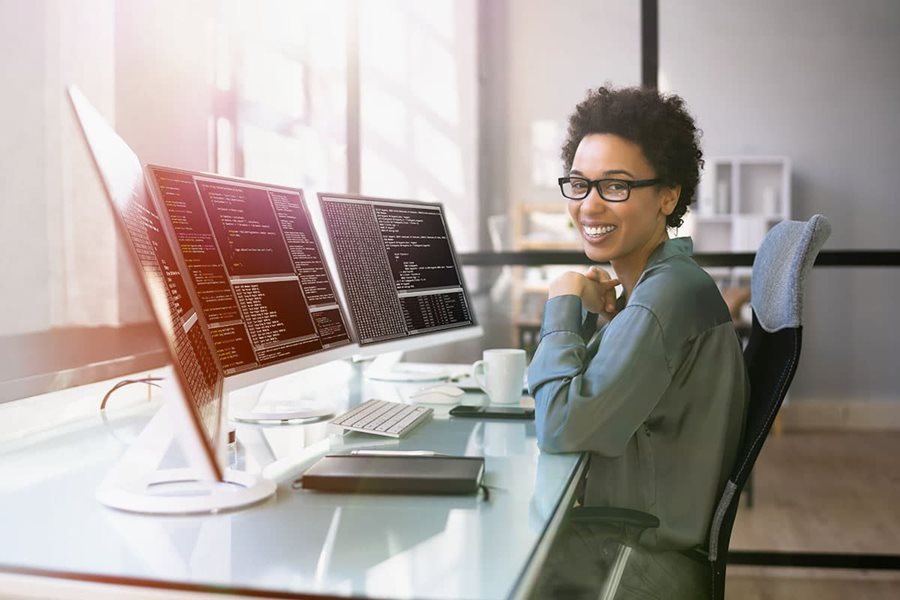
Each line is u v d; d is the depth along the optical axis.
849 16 3.37
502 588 0.73
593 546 1.23
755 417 1.37
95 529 0.88
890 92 3.38
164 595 0.74
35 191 2.18
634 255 1.52
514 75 3.69
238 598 0.73
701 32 3.32
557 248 3.64
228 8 3.08
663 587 1.28
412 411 1.59
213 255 1.21
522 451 1.31
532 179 3.71
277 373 1.32
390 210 1.93
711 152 3.53
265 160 3.32
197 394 0.84
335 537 0.87
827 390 4.33
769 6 3.40
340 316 1.64
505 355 1.74
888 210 3.35
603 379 1.28
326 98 3.42
